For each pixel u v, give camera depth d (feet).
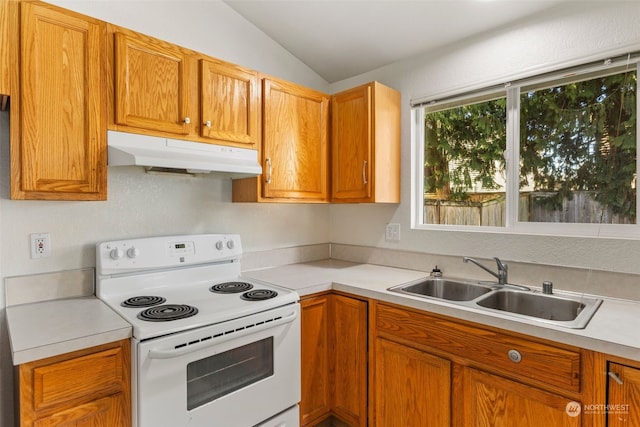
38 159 4.25
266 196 6.61
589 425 3.79
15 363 3.31
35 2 4.21
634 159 5.17
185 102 5.50
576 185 5.68
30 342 3.54
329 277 6.80
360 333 6.06
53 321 4.20
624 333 3.81
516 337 4.33
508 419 4.39
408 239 7.62
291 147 6.99
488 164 6.68
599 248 5.26
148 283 5.70
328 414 6.54
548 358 4.06
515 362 4.33
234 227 7.29
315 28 7.23
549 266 5.71
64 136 4.44
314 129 7.43
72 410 3.66
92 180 4.66
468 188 6.97
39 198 4.30
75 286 5.30
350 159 7.36
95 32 4.68
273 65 7.82
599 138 5.47
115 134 4.86
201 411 4.41
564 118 5.78
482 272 6.51
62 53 4.42
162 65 5.29
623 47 4.98
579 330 3.91
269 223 7.93
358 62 8.02
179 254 6.01
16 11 4.12
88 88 4.61
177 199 6.47
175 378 4.19
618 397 3.61
